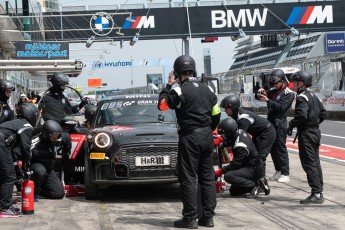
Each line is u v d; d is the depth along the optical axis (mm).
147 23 44156
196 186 6828
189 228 6781
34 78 39781
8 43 25938
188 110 6758
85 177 8750
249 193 9008
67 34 43188
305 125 8250
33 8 35375
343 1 45750
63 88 10648
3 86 9094
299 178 10828
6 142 7598
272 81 10242
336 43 54250
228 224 7031
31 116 7793
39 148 8844
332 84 33625
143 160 8336
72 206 8383
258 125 9039
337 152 15781
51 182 8953
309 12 45594
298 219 7270
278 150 10367
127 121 9531
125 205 8438
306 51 101562
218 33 45062
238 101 9125
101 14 32188
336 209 7867
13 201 8617
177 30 44562
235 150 8766
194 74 7012
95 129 9203
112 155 8359
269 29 45562
